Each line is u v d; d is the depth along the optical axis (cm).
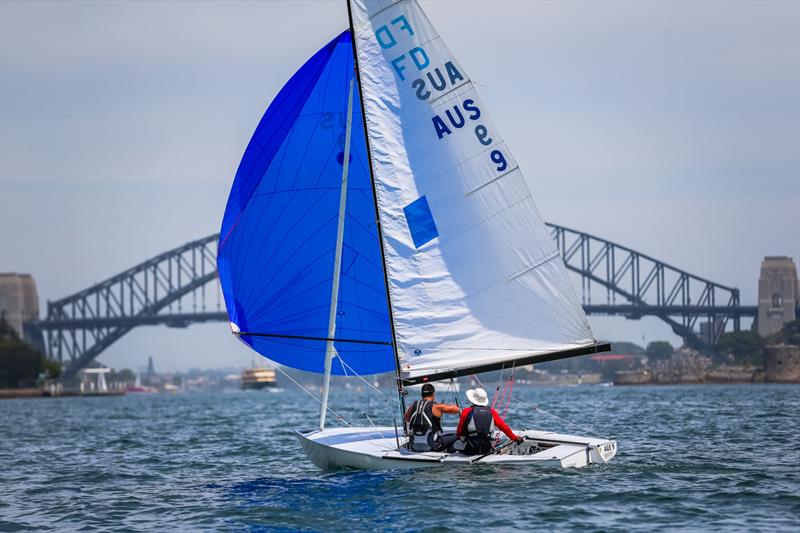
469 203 3638
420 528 2898
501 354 3647
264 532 2962
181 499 3700
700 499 3219
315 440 3769
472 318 3628
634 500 3195
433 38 3628
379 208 3581
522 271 3656
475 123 3650
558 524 2894
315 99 3850
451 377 3612
